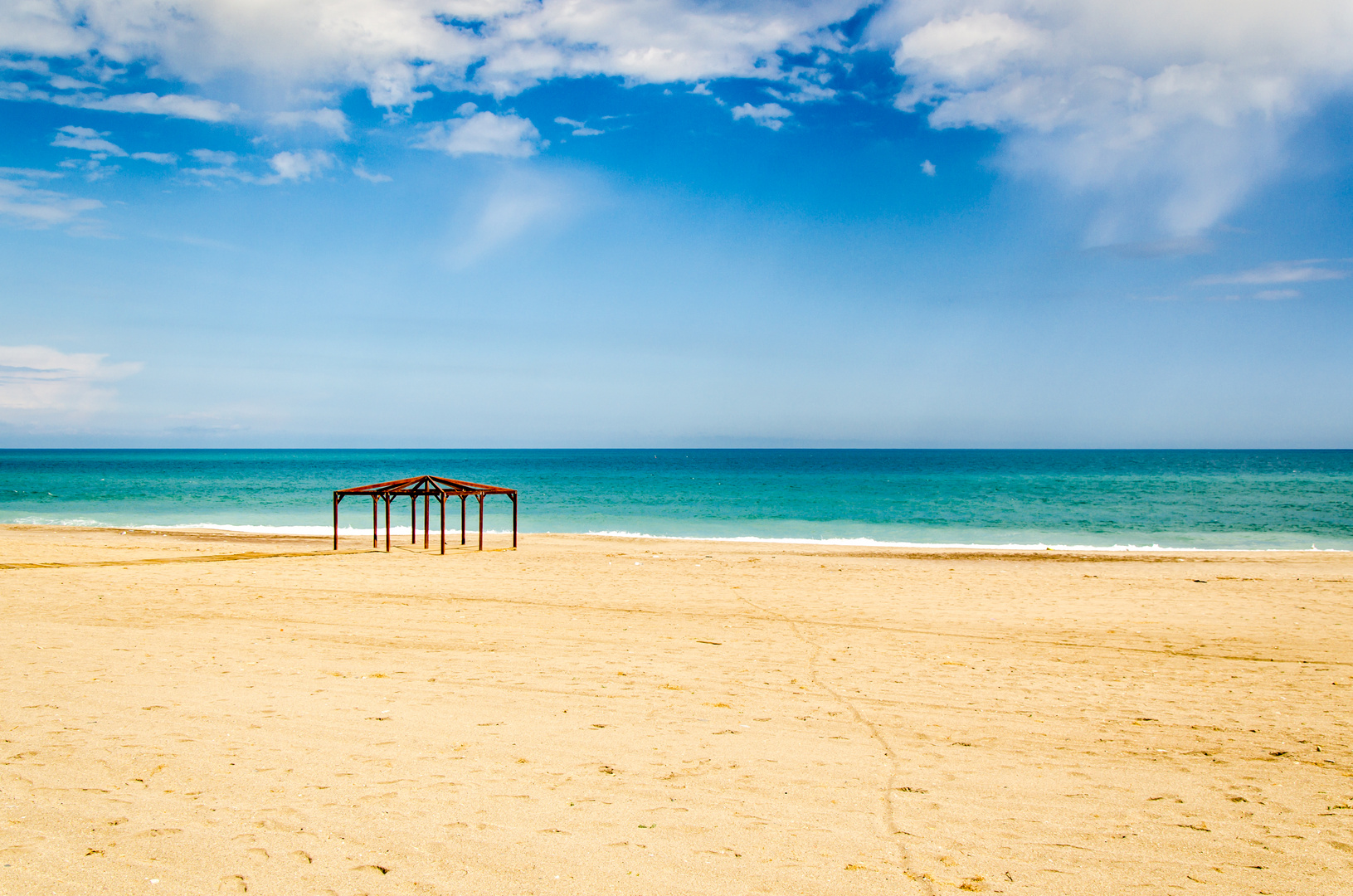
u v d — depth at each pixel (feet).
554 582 50.67
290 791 14.19
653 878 11.08
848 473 308.81
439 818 13.09
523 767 15.98
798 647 31.60
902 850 12.32
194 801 13.57
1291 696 24.50
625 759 16.71
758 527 110.73
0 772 14.74
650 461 509.76
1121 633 36.19
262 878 10.76
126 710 19.21
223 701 20.36
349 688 22.45
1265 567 65.36
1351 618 40.32
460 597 43.57
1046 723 20.89
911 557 71.46
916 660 29.35
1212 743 19.15
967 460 495.82
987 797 14.98
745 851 12.10
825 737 18.99
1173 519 120.57
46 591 42.32
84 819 12.65
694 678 25.26
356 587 46.50
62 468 352.69
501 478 268.21
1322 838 13.20
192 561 59.11
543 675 24.97
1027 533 101.86
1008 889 11.05
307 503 149.18
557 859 11.60
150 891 10.29
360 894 10.39
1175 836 13.17
